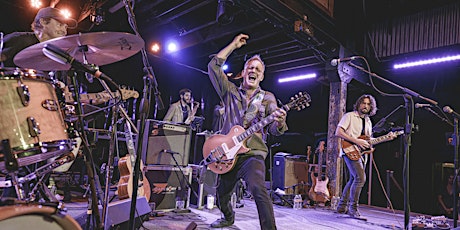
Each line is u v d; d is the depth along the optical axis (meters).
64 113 1.92
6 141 1.50
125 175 3.72
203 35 7.38
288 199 5.88
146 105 2.18
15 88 1.66
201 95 9.20
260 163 2.85
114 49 2.21
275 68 8.78
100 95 2.69
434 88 7.70
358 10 7.10
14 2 6.10
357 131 4.72
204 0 6.04
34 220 1.12
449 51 6.30
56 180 5.31
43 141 1.71
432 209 8.39
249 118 3.01
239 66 8.55
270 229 2.55
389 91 8.10
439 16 6.48
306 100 2.95
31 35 2.57
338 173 6.14
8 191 2.03
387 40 7.08
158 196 4.16
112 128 2.30
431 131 8.52
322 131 9.86
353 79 6.89
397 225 4.44
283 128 2.90
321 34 6.24
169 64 8.62
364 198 8.78
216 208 4.81
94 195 1.78
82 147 1.94
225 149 2.89
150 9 6.52
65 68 2.28
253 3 5.09
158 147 4.20
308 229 3.82
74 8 5.62
